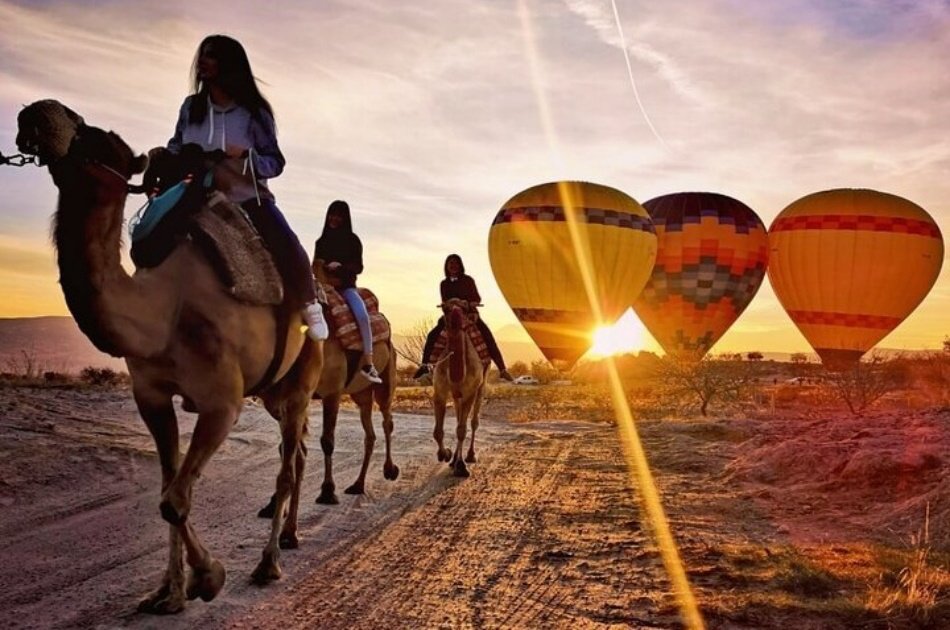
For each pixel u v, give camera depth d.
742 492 11.59
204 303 5.75
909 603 6.39
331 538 8.72
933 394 27.14
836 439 13.48
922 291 40.53
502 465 14.30
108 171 5.20
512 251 39.47
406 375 46.06
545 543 8.70
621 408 27.34
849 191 41.31
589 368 53.53
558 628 6.19
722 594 6.91
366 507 10.40
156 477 11.23
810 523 9.64
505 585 7.23
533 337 40.41
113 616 6.09
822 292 40.62
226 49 6.42
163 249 5.77
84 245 5.15
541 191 39.94
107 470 11.20
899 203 40.66
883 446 12.11
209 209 6.04
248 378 6.16
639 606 6.66
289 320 6.51
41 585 6.77
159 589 6.28
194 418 16.88
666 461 14.67
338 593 6.91
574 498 11.21
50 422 13.78
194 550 5.94
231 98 6.49
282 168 6.66
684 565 7.82
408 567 7.75
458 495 11.38
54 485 10.28
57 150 5.10
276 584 7.06
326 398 10.30
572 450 16.34
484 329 13.98
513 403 31.58
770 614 6.38
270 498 10.59
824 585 7.03
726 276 42.53
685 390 31.48
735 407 26.98
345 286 10.18
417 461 14.56
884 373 29.16
